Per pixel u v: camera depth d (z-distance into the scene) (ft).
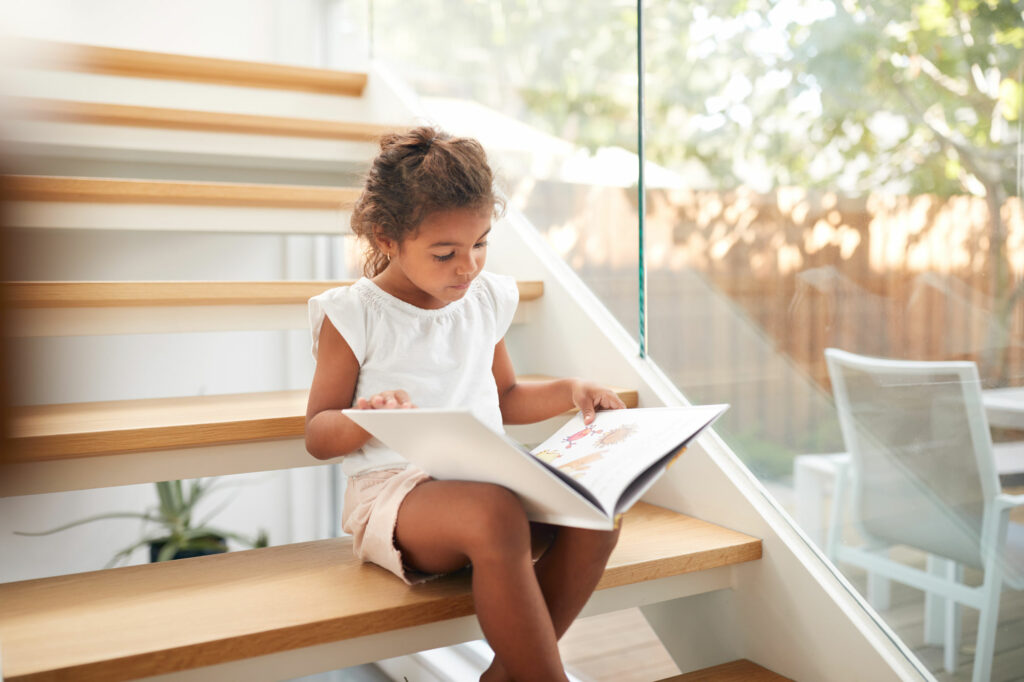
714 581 4.14
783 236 4.06
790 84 3.95
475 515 3.01
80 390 7.67
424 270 3.58
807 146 3.90
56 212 5.45
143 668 2.81
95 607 3.24
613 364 5.06
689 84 4.56
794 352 4.02
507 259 6.17
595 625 5.73
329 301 3.73
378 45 8.09
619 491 2.94
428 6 7.14
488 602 3.00
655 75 4.80
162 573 3.63
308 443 3.61
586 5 5.31
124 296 4.56
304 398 4.93
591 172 5.36
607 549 3.33
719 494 4.35
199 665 2.89
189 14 8.68
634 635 5.54
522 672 3.00
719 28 4.34
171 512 7.51
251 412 4.33
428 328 3.88
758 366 4.21
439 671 5.55
